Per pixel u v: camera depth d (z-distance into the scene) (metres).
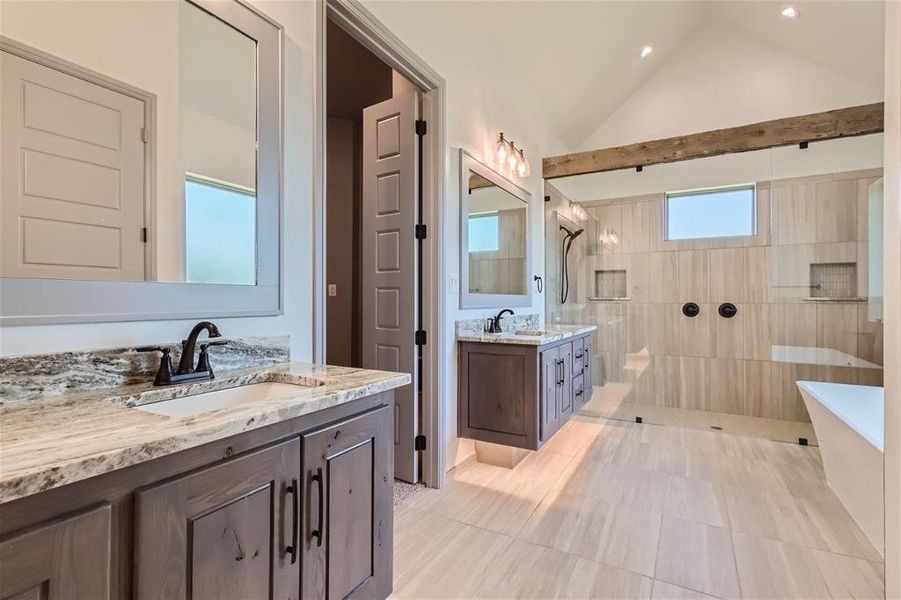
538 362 2.57
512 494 2.44
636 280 4.36
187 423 0.87
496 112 3.21
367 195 2.75
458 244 2.76
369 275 2.73
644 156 3.77
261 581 0.99
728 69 4.23
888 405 1.06
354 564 1.27
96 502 0.71
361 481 1.29
